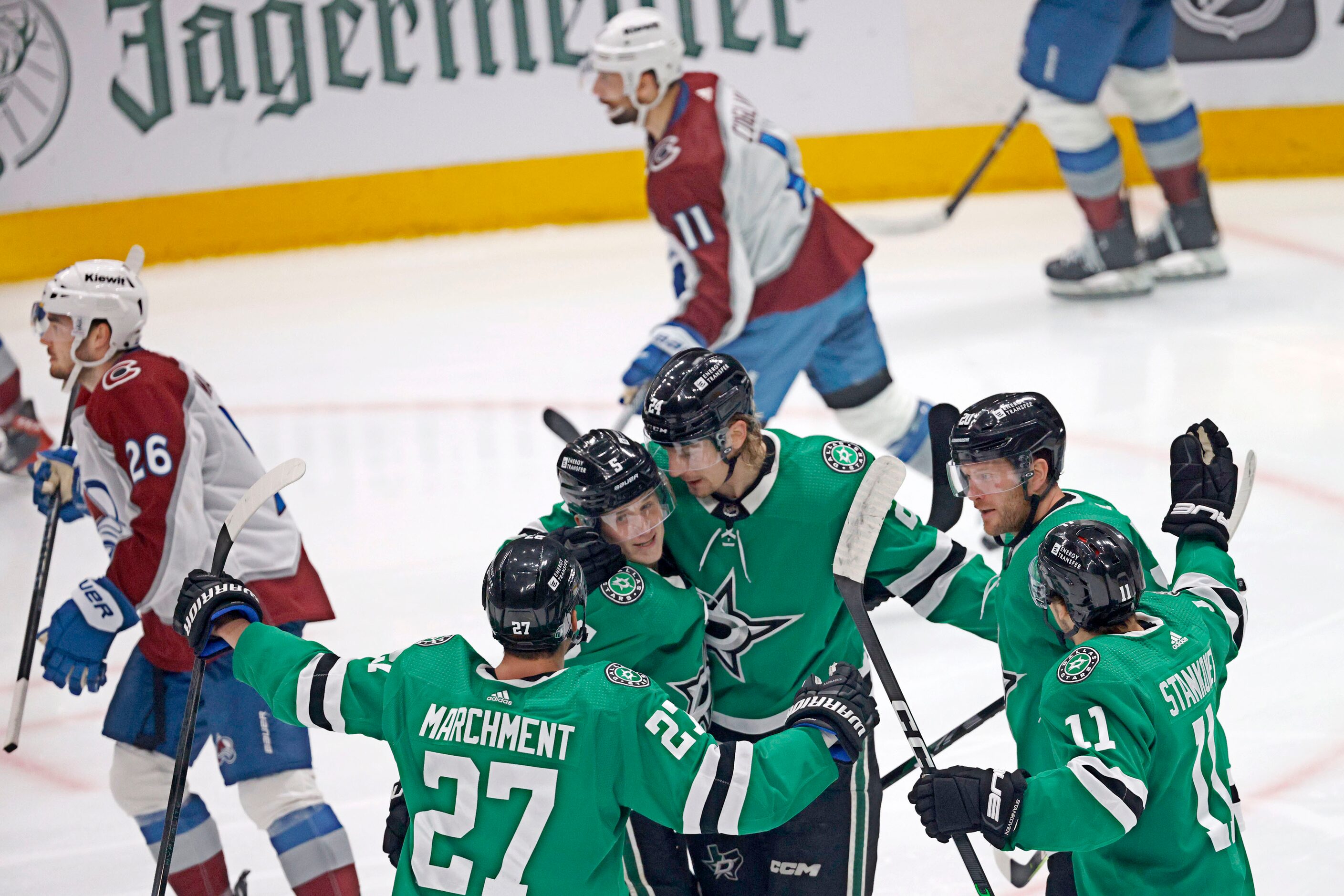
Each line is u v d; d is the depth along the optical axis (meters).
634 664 9.36
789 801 7.63
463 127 37.75
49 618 18.31
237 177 37.78
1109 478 20.12
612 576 9.16
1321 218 33.41
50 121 37.19
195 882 11.30
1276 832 11.84
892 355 26.98
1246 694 14.21
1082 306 29.23
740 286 17.41
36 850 13.14
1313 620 15.66
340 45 37.25
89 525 21.84
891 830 12.39
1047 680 8.11
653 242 36.59
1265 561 17.25
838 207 37.47
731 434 9.01
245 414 26.14
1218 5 35.69
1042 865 10.83
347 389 27.27
